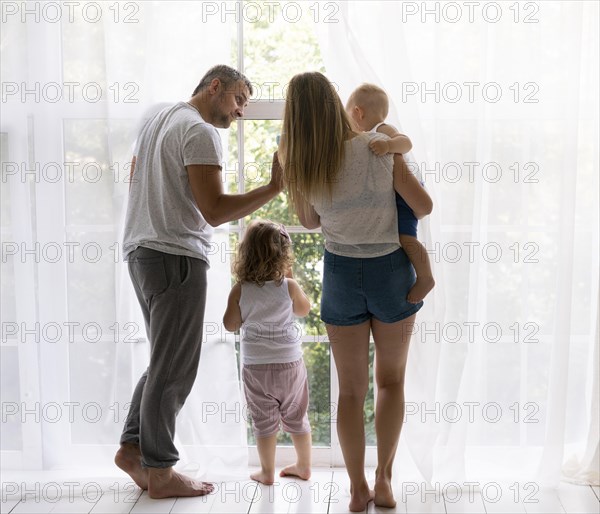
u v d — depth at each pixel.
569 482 3.06
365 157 2.71
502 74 2.93
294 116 2.70
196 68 3.01
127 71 3.00
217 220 2.78
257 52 3.14
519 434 3.09
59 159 3.07
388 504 2.85
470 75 2.89
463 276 2.94
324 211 2.77
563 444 2.98
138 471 3.00
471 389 3.07
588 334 3.07
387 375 2.88
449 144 2.92
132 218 2.93
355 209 2.72
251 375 3.00
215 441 3.13
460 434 3.00
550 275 3.02
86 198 3.05
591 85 2.96
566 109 2.89
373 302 2.78
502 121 2.95
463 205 2.92
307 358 3.27
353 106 2.80
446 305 2.96
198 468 3.13
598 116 2.97
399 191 2.73
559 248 2.91
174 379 2.89
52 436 3.18
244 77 2.96
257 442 3.06
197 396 3.12
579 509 2.83
